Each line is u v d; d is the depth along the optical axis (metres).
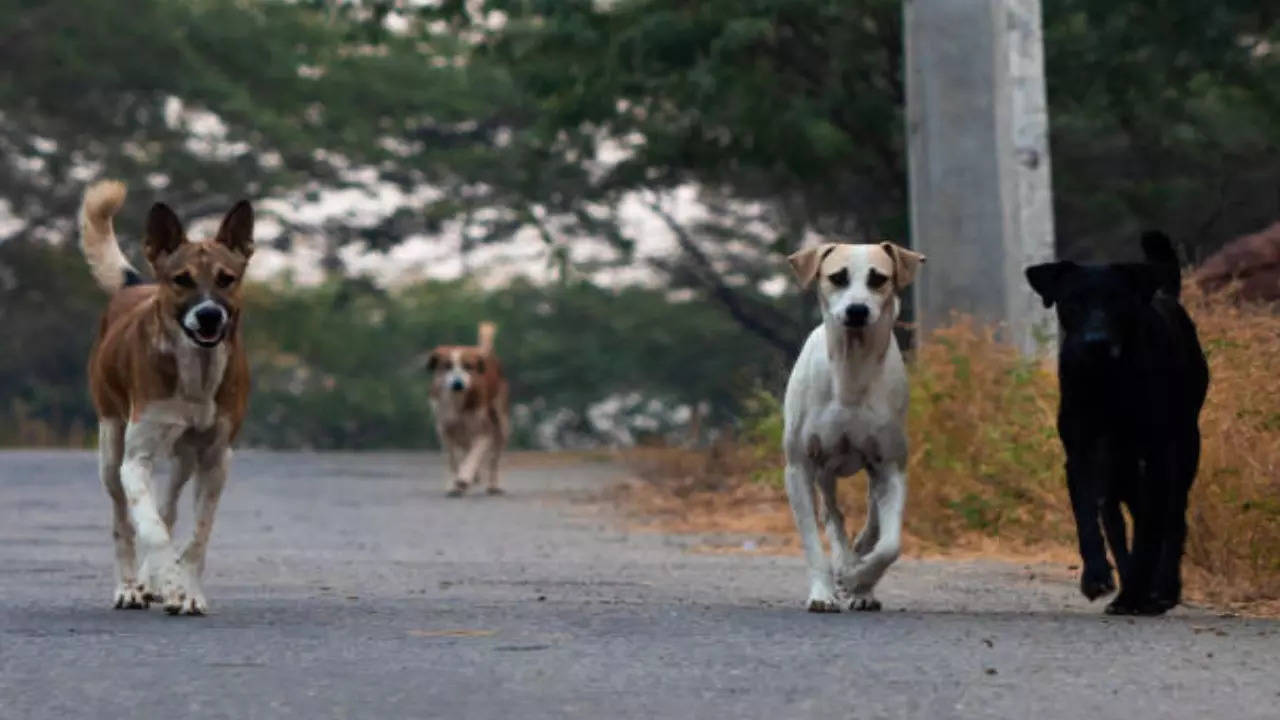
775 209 44.25
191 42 50.59
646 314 59.22
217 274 9.35
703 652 7.64
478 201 52.09
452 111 52.31
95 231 10.93
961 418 15.18
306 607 9.60
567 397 59.72
